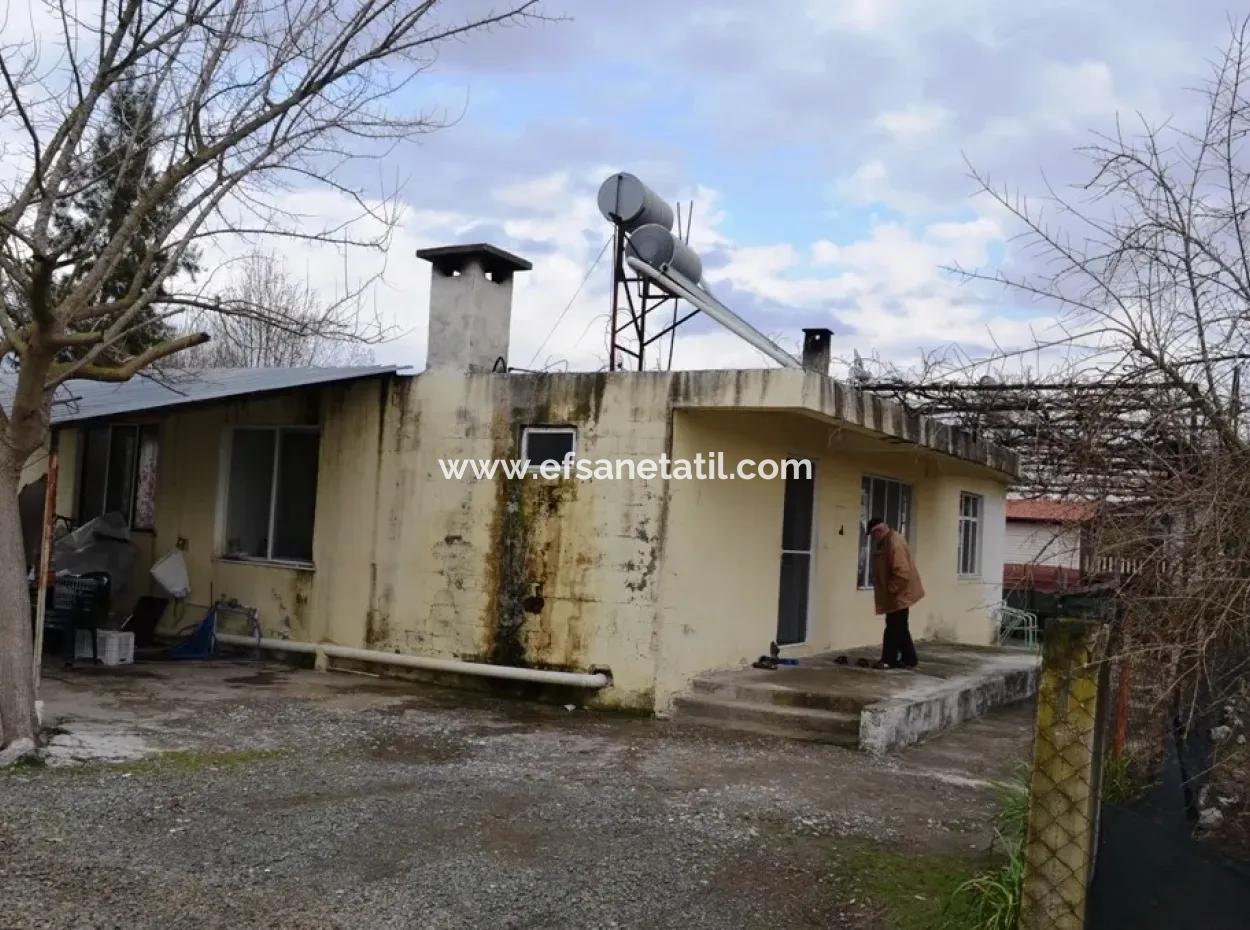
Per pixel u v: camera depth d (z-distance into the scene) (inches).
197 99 301.6
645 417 384.8
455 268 440.8
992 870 203.6
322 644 449.1
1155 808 177.5
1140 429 171.2
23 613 271.9
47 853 203.9
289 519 475.2
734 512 414.0
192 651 465.4
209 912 181.0
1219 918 160.1
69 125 292.5
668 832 236.7
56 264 277.9
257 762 279.4
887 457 543.5
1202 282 177.2
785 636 460.4
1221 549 150.0
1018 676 467.2
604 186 467.8
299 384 406.6
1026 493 205.2
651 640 377.7
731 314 437.7
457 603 418.3
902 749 345.7
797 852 227.3
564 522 398.0
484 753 306.7
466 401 424.2
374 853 213.5
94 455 541.0
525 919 185.2
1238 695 159.6
